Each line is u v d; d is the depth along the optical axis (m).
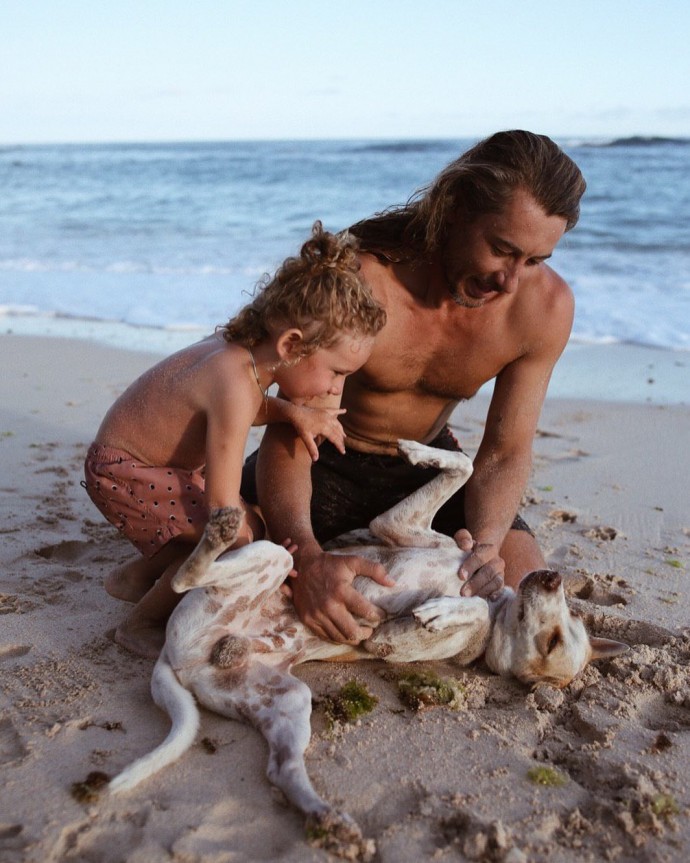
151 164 34.06
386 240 3.27
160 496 3.10
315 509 3.58
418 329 3.29
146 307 10.02
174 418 3.04
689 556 4.16
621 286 10.70
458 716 2.88
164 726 2.73
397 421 3.51
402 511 3.19
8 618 3.29
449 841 2.31
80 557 3.96
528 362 3.43
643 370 7.57
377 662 3.20
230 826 2.33
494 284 3.02
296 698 2.71
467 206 2.92
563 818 2.42
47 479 4.82
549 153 2.86
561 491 4.96
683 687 3.04
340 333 2.90
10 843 2.23
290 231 15.95
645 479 5.16
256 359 2.99
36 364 7.52
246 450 5.52
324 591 2.93
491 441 3.52
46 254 13.83
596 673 3.13
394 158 33.16
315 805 2.33
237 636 2.81
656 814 2.42
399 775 2.57
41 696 2.84
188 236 15.64
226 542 2.55
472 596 3.07
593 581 3.82
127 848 2.24
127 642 3.12
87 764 2.53
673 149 30.19
